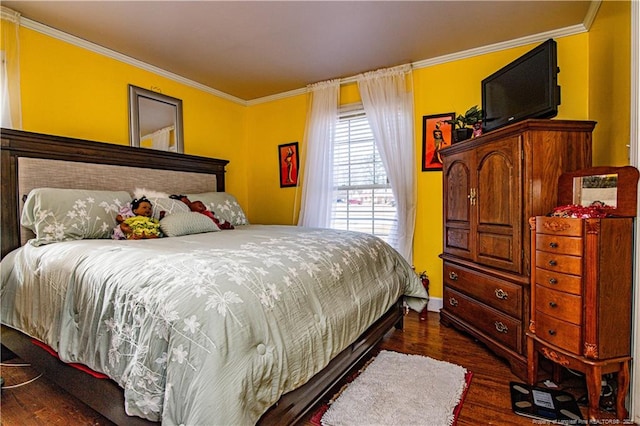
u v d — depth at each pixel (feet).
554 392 5.65
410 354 7.13
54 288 5.00
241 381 3.26
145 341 3.51
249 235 7.25
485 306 7.27
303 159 12.41
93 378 4.40
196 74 11.08
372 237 8.16
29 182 7.04
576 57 8.34
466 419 5.00
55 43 8.17
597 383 4.81
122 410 3.97
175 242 6.00
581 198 5.60
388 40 8.92
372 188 11.34
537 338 5.68
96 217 7.00
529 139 6.17
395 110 10.52
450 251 8.70
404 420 4.91
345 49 9.40
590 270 4.85
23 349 5.76
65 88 8.36
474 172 7.65
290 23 7.98
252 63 10.25
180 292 3.62
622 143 6.19
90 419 5.01
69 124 8.45
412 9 7.45
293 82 11.88
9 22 7.22
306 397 4.45
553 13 7.68
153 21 7.80
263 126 13.55
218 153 12.64
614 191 5.10
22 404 5.38
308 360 4.27
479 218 7.49
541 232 5.58
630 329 4.93
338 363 5.26
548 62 6.77
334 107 11.63
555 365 5.95
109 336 4.00
